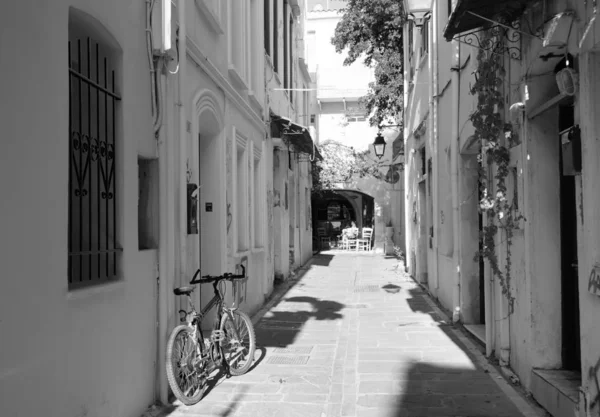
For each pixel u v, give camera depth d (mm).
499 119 6000
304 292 13016
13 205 3086
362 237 28500
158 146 5242
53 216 3459
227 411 5066
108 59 4527
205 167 7895
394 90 17453
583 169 3982
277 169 14562
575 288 5164
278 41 14438
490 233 6281
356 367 6500
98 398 3990
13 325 3057
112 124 4480
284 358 6961
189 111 6375
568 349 5238
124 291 4473
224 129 8062
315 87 26219
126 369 4492
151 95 5180
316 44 28062
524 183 5426
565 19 4109
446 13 9555
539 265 5305
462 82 8266
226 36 8328
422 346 7461
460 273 8734
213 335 5891
